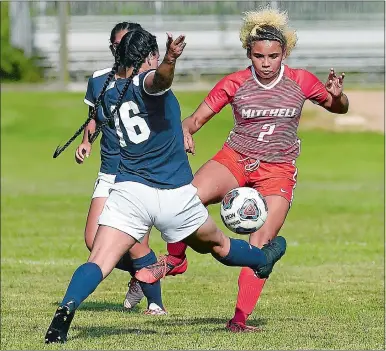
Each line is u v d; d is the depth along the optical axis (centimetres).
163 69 2066
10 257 4759
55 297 3438
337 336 2538
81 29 15462
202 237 2284
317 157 10925
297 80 2719
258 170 2742
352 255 4853
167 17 15425
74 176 9431
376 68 15275
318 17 15400
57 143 11875
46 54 15700
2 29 15575
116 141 2861
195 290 3619
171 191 2203
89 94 2575
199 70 15238
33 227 6097
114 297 3481
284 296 3419
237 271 4241
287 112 2706
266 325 2728
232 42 15400
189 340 2412
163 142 2200
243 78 2714
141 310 3133
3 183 8844
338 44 15375
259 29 2644
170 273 2605
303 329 2650
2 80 15362
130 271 3062
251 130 2728
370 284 3769
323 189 8462
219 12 15412
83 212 6912
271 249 2527
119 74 2234
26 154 11019
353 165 10425
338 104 2783
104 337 2445
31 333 2562
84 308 3173
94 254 2212
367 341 2464
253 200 2481
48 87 14825
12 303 3269
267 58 2647
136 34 2208
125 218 2206
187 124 2750
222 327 2686
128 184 2206
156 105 2170
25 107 13388
